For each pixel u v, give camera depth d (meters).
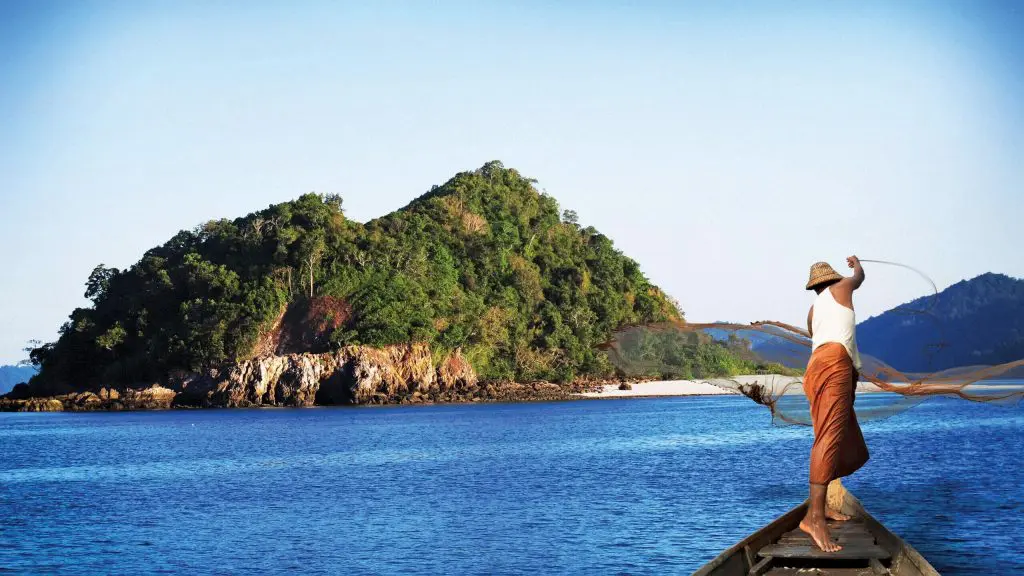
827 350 13.48
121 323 151.00
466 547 22.19
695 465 42.31
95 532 25.86
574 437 65.38
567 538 23.09
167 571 20.47
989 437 57.91
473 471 41.12
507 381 154.88
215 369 137.00
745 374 15.95
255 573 20.00
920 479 34.25
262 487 36.81
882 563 13.14
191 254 154.38
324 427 85.88
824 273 13.85
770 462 43.41
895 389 15.06
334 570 20.08
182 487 37.91
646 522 25.28
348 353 136.62
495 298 165.88
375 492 33.62
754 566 13.30
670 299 195.25
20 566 21.23
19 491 37.59
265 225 156.75
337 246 152.12
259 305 141.50
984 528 23.28
